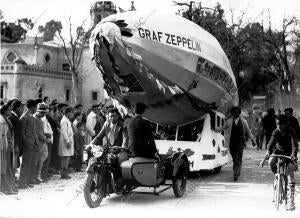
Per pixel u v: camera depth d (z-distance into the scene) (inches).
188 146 446.9
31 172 404.8
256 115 1014.4
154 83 400.5
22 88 1887.3
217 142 481.7
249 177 483.8
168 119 462.3
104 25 369.7
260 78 1357.0
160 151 444.1
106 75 406.6
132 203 330.3
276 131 311.3
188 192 382.0
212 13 1143.0
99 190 316.2
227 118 514.9
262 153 784.9
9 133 353.7
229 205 325.4
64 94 2043.6
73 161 507.5
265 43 1235.2
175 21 408.5
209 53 430.9
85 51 2054.6
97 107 584.7
